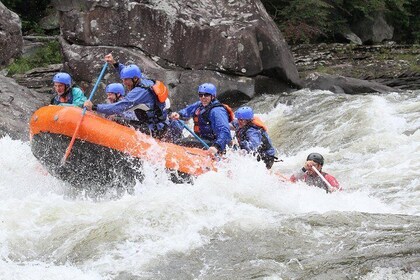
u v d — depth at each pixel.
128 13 22.25
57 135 12.44
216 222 10.31
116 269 9.12
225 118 13.14
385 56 30.56
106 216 10.70
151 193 11.71
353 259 8.95
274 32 23.09
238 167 12.58
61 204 11.34
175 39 22.14
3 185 13.36
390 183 13.27
